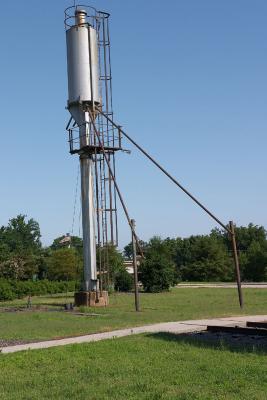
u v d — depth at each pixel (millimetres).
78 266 72938
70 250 75750
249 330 17422
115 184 29797
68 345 15477
